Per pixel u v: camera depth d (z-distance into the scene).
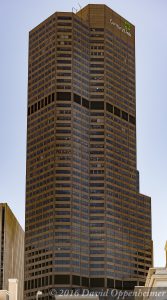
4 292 194.12
